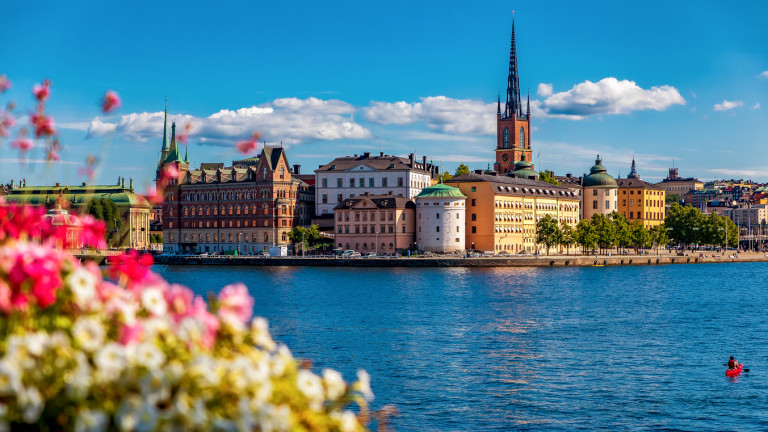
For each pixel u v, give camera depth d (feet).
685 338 297.53
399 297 448.65
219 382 43.68
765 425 177.58
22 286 45.06
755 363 244.83
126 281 51.80
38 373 41.83
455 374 226.17
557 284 556.92
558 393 204.23
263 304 408.87
